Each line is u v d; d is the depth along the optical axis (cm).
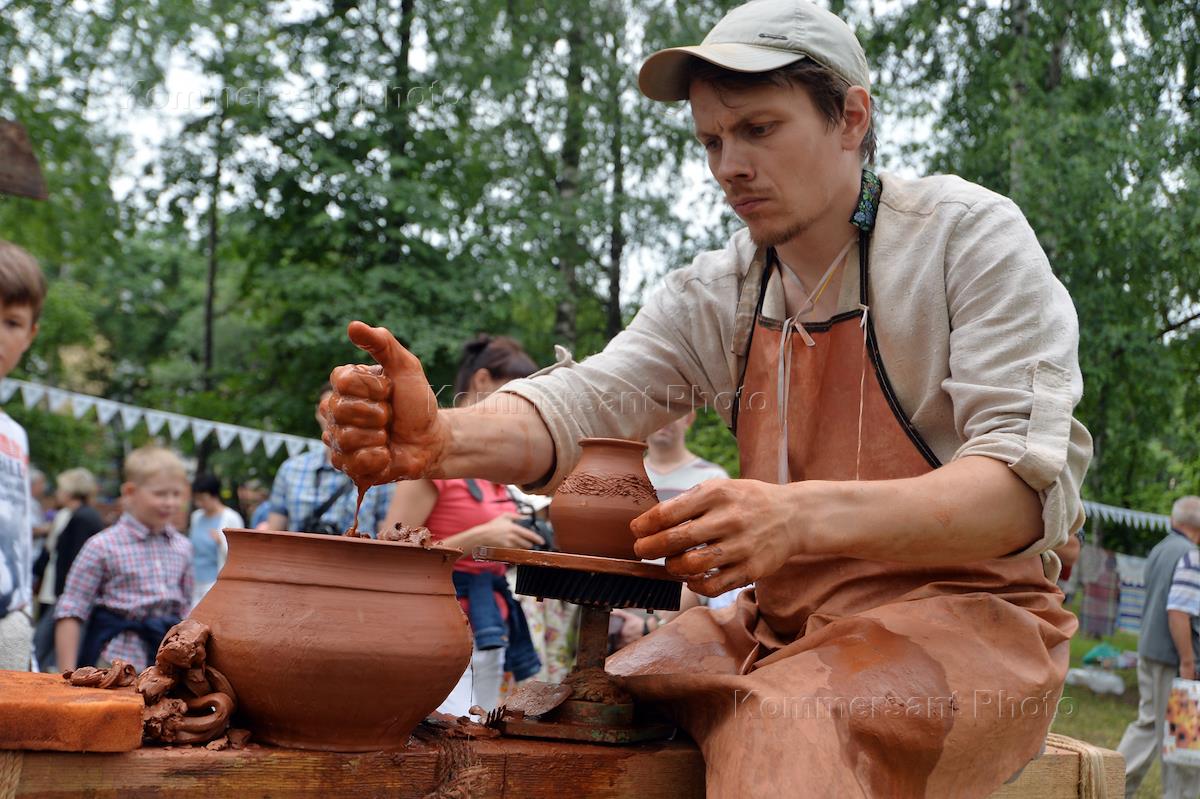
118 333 2305
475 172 1144
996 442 147
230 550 132
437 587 132
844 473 168
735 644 179
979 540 145
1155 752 539
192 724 122
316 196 1170
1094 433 1016
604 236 1164
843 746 137
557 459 176
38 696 116
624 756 147
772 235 162
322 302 1139
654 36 1077
